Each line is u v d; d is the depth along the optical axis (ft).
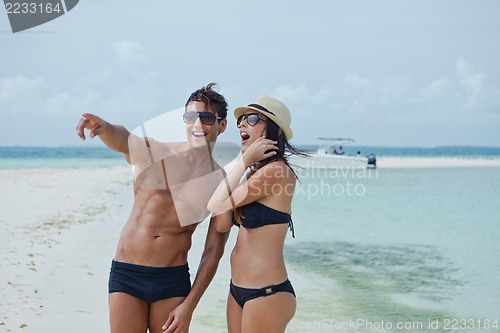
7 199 52.60
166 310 12.63
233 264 13.30
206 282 12.91
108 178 87.35
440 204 61.36
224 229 13.11
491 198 67.97
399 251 34.53
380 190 78.18
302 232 41.24
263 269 12.80
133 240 12.60
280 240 13.07
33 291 22.33
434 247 36.09
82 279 24.54
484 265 30.73
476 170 132.46
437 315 21.43
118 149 12.47
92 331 18.17
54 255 28.96
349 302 23.03
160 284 12.52
